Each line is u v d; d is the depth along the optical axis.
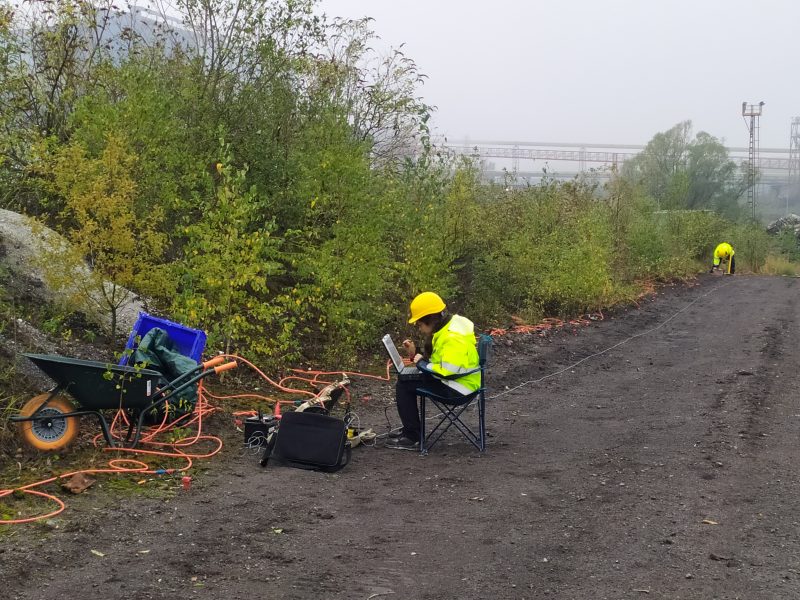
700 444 7.59
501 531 5.29
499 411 9.17
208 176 9.34
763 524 5.44
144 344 7.31
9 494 5.38
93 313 8.16
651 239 26.33
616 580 4.52
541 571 4.65
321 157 10.68
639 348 14.02
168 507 5.46
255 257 8.71
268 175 11.50
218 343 9.39
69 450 6.36
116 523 5.09
